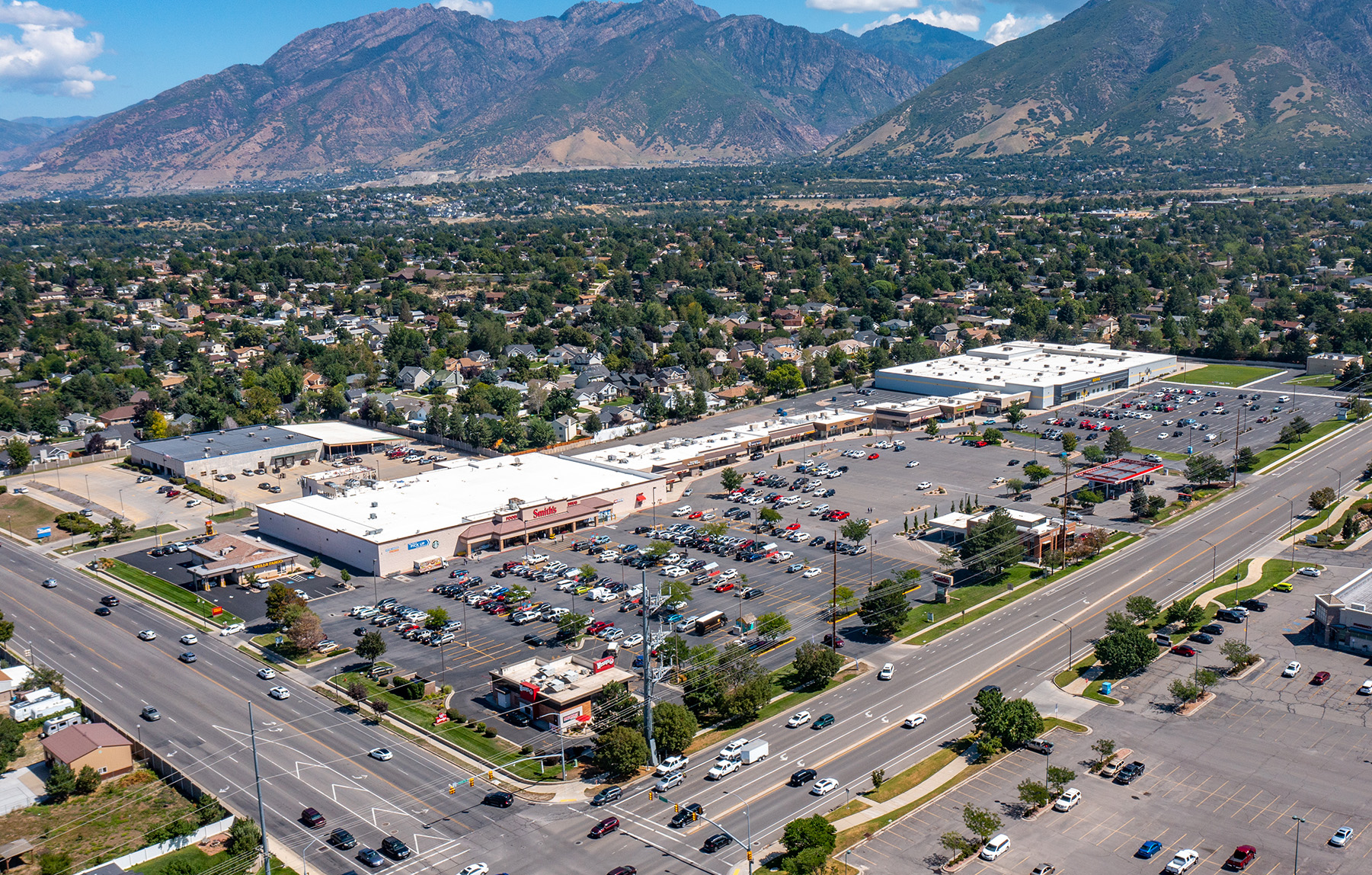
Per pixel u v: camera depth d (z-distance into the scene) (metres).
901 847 100.88
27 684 136.50
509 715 129.12
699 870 98.00
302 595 169.50
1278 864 97.12
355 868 99.81
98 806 112.75
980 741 118.69
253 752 109.88
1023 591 165.38
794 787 112.62
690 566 178.25
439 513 195.25
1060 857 99.00
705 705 127.69
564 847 102.62
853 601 160.12
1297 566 171.25
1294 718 124.19
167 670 144.88
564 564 181.38
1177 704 128.75
